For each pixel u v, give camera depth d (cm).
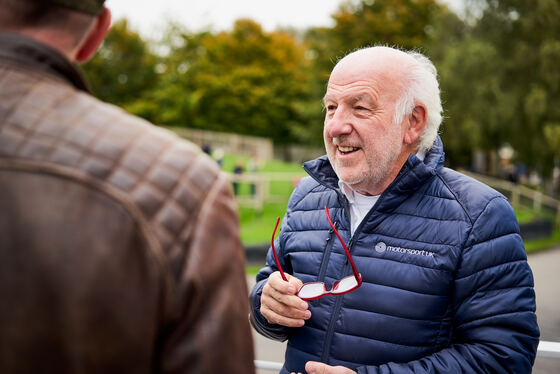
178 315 60
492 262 129
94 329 56
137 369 59
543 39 2034
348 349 137
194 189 64
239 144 3444
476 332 127
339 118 138
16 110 61
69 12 65
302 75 3872
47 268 55
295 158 4062
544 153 2067
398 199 139
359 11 2948
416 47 156
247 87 3725
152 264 59
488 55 2019
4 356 56
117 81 3969
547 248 1415
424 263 134
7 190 57
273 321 140
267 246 1029
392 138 137
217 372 61
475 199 135
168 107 3669
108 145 62
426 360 128
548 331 652
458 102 2098
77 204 58
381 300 135
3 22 63
